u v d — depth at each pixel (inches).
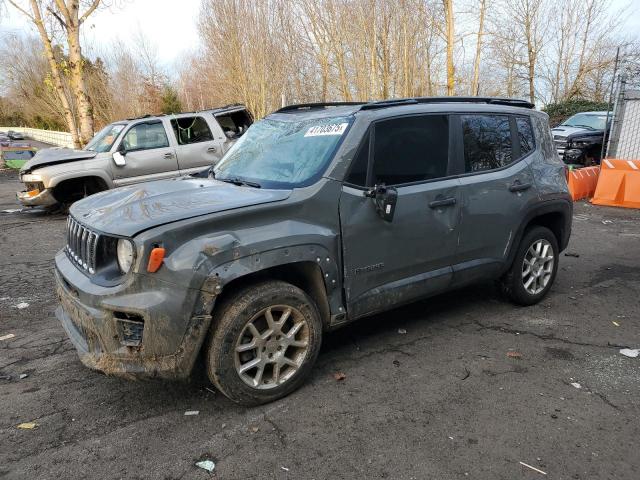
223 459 106.5
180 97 1678.2
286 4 905.5
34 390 136.2
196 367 144.3
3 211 435.2
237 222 118.3
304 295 127.2
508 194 170.4
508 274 183.0
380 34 802.2
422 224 149.1
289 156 147.9
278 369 125.9
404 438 112.7
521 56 1074.7
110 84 1414.9
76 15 613.9
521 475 100.7
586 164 571.5
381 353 154.1
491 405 125.3
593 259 258.5
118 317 112.3
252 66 942.4
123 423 120.0
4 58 1737.2
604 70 1050.7
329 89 944.3
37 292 218.4
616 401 126.9
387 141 145.2
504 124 176.2
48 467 104.9
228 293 120.1
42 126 2016.5
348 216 134.3
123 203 131.3
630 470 101.8
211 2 968.9
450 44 568.4
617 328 171.5
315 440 112.3
